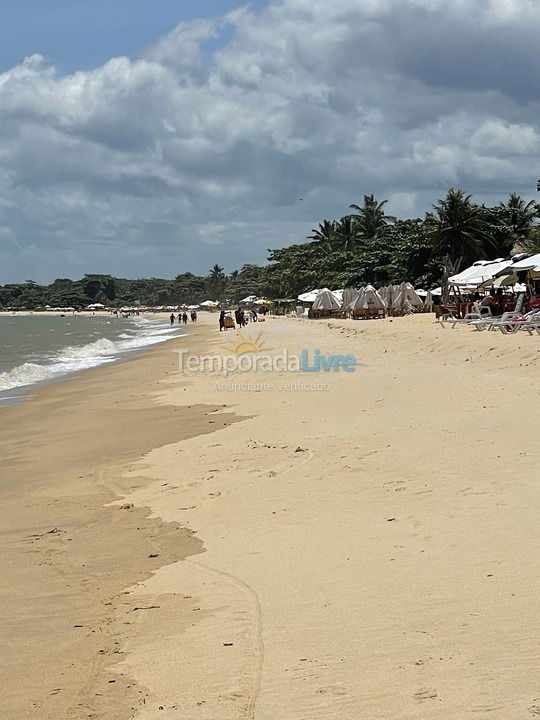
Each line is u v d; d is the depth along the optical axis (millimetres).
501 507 8320
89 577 7742
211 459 12945
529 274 35344
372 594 6359
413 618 5766
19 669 5691
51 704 5105
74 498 11344
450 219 81125
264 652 5535
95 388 27734
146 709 4922
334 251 113812
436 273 83438
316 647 5500
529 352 20812
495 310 37125
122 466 13297
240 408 18500
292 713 4672
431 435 12391
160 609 6672
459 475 9875
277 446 13125
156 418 18516
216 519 9484
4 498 11727
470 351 23984
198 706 4871
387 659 5168
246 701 4867
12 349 62281
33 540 9266
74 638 6207
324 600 6383
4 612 6879
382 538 7867
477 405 14625
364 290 63125
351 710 4621
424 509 8688
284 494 10195
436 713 4469
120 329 113375
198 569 7668
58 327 129375
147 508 10391
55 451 15562
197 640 5895
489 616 5609
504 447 10984
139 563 8086
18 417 21500
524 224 86438
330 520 8797
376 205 112250
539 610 5594
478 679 4766
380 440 12539
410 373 21062
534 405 13977
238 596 6754
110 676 5457
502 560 6719
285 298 123562
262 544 8242
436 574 6609
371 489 9844
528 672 4766
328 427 14414
